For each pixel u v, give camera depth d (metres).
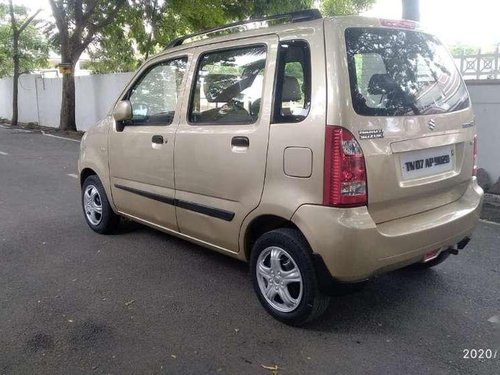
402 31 3.45
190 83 3.99
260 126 3.30
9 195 7.20
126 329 3.32
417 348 3.07
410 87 3.31
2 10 19.39
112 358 2.98
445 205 3.54
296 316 3.25
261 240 3.39
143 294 3.85
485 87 6.77
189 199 3.95
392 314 3.50
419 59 3.48
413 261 3.27
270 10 14.53
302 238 3.14
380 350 3.05
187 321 3.42
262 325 3.36
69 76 16.08
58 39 17.00
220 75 3.74
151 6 16.09
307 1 14.55
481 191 3.83
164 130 4.16
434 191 3.38
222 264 4.46
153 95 4.43
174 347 3.10
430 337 3.20
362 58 3.08
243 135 3.41
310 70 3.04
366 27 3.20
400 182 3.13
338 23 3.06
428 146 3.27
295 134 3.06
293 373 2.84
